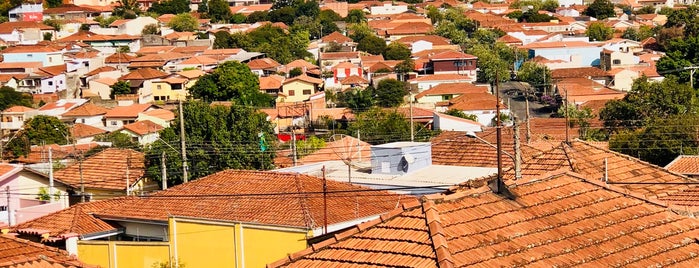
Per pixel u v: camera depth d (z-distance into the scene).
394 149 26.78
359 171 27.89
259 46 112.50
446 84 89.25
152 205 24.25
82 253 23.33
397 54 109.88
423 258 12.13
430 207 13.11
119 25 131.00
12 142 57.62
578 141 25.44
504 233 12.89
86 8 143.88
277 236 21.28
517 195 14.06
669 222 14.30
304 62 103.12
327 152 41.41
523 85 92.06
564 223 13.54
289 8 137.50
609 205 14.39
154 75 93.94
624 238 13.50
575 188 14.72
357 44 116.38
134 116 76.88
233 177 24.67
